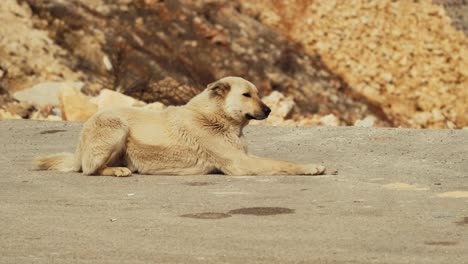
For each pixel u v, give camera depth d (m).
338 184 12.39
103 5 37.34
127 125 14.01
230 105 13.91
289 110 31.58
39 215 10.24
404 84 40.28
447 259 7.87
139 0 38.31
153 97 33.44
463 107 40.38
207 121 14.00
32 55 33.41
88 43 34.97
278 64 38.12
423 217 9.80
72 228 9.44
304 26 41.47
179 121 14.03
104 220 9.89
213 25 38.69
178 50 36.47
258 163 13.68
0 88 30.77
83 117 24.34
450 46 42.59
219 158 13.85
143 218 9.99
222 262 7.83
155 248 8.41
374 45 41.41
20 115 29.58
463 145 16.42
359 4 42.81
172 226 9.51
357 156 15.62
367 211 10.22
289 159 15.63
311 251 8.23
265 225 9.52
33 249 8.42
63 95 24.55
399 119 38.72
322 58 40.22
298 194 11.56
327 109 36.88
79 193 11.94
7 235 9.09
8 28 34.16
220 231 9.21
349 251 8.22
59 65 33.38
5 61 32.62
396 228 9.24
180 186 12.55
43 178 13.45
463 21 44.38
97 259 7.98
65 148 17.56
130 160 14.07
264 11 41.66
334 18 42.03
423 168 14.04
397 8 43.31
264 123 29.33
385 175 13.29
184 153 13.95
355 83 39.56
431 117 39.31
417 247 8.36
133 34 36.34
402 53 41.50
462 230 9.09
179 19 38.19
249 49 38.12
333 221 9.68
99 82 33.34
